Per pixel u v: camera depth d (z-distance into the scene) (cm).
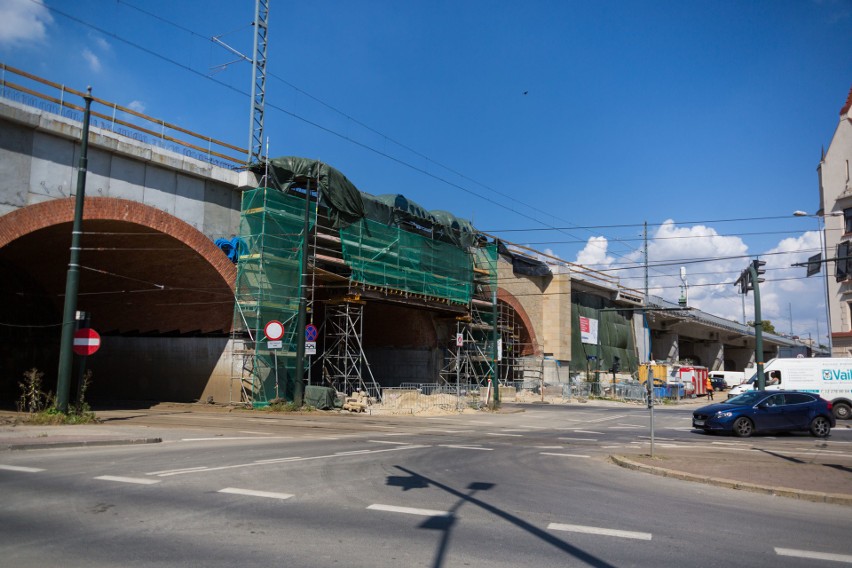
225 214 2716
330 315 3441
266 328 2389
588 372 5619
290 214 2845
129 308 3120
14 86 2003
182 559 538
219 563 530
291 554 560
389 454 1323
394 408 2991
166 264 2666
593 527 695
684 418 3053
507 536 646
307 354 2642
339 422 2223
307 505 765
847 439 1959
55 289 3028
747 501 891
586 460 1341
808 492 916
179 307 2961
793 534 691
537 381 4975
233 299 2764
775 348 10900
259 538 609
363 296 3241
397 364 4244
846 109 3778
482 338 4472
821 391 3022
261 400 2664
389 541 612
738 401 2081
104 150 2255
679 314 7350
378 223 3391
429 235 3956
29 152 2045
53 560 527
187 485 872
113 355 3178
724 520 753
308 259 2905
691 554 599
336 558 552
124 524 649
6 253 2539
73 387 3278
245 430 1797
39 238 2297
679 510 805
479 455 1371
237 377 2731
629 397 5209
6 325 3344
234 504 758
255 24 3025
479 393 3797
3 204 1961
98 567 512
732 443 1788
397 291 3444
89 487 839
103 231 2350
